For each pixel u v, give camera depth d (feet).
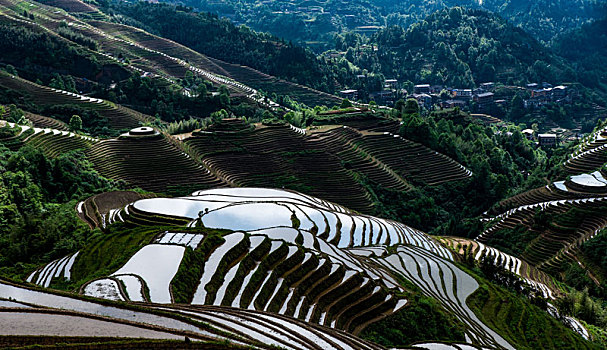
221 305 197.98
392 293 240.53
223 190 365.20
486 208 503.20
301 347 157.89
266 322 176.55
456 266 308.19
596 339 266.16
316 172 479.00
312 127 579.89
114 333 141.28
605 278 334.85
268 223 295.28
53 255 262.67
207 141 498.28
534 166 627.87
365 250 301.43
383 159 536.01
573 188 438.81
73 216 300.20
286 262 238.07
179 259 223.10
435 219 475.31
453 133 624.59
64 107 558.56
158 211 303.89
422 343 209.67
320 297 223.71
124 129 553.64
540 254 379.76
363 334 211.82
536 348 240.94
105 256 244.01
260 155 487.61
